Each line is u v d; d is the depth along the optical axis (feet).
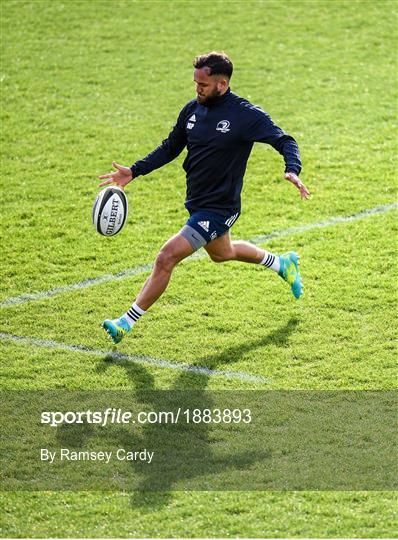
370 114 178.70
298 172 99.55
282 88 190.49
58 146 168.35
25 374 103.04
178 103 185.26
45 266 129.39
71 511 80.53
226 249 110.42
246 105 102.47
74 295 121.39
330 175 155.94
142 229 140.46
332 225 139.33
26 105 183.83
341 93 187.93
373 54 205.05
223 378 101.60
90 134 172.96
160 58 204.54
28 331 112.78
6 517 79.97
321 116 178.29
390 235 135.33
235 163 103.76
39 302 119.65
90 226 141.49
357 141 167.84
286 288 121.60
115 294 121.49
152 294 104.22
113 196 107.65
